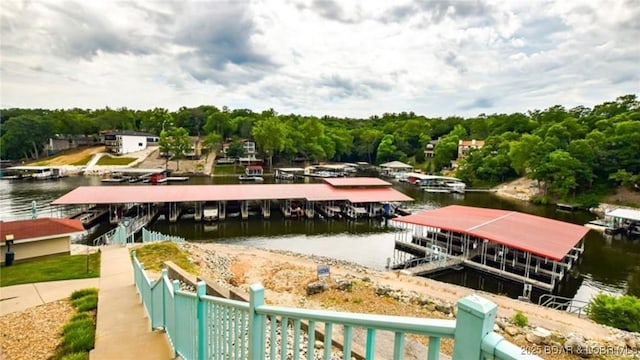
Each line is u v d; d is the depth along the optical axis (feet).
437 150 249.14
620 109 238.68
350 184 138.72
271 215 118.93
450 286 56.59
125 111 340.59
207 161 253.03
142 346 18.53
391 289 47.26
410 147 292.40
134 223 97.50
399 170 253.03
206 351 13.17
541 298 60.59
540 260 74.28
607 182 150.30
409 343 22.07
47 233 53.72
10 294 30.99
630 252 87.35
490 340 4.01
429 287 54.80
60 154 252.62
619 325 41.27
